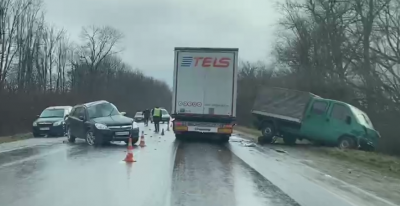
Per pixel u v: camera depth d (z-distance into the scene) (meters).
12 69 50.03
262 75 71.88
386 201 9.34
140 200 8.42
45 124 26.92
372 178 12.81
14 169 12.09
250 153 18.53
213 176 11.62
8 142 21.77
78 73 79.56
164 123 59.53
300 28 45.47
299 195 9.53
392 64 33.12
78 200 8.30
